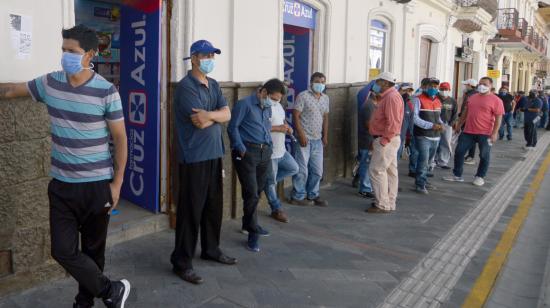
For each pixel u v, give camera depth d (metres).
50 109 2.90
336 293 4.05
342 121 8.19
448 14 13.38
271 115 5.17
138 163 5.39
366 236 5.60
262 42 6.20
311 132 6.54
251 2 5.95
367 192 7.35
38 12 3.68
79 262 3.00
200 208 4.02
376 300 3.97
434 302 4.08
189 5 5.04
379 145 6.46
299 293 4.00
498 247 5.57
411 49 11.18
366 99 7.69
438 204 7.23
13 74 3.55
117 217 5.09
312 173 6.75
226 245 5.02
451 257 5.11
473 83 10.05
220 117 3.92
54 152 2.96
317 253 4.96
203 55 3.86
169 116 5.14
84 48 2.79
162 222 5.23
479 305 4.10
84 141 2.91
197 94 3.87
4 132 3.45
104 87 2.93
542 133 20.42
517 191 8.66
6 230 3.56
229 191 5.82
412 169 9.02
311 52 7.62
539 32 36.94
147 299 3.72
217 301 3.76
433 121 7.68
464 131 8.66
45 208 3.78
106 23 5.48
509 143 15.92
